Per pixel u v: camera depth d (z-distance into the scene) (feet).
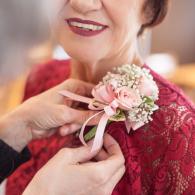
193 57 6.79
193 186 1.71
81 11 1.82
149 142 1.85
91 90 2.08
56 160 1.83
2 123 2.08
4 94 3.16
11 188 2.41
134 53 2.10
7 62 2.62
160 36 6.61
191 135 1.77
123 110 1.82
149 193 1.85
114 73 1.98
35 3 2.48
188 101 1.96
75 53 1.93
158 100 1.91
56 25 1.94
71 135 2.09
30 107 2.05
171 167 1.77
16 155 2.10
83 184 1.80
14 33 2.51
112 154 1.87
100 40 1.88
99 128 1.82
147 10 1.94
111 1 1.79
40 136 2.12
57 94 2.04
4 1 2.39
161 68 6.00
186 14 6.48
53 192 1.79
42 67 2.72
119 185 1.89
